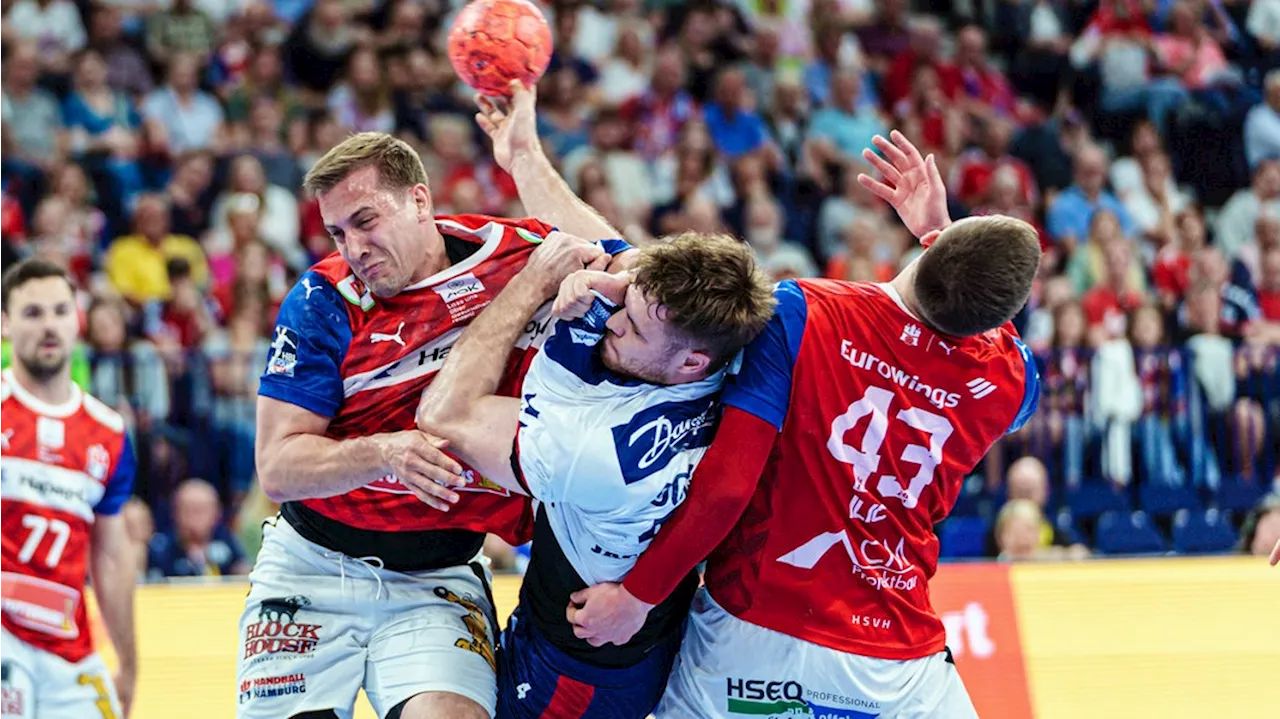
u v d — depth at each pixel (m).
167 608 8.95
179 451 12.70
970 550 12.56
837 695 5.31
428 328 5.48
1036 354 13.23
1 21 18.00
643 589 5.11
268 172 16.42
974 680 8.63
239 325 14.73
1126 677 8.62
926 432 5.27
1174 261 16.36
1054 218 16.98
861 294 5.29
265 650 5.62
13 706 7.04
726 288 4.81
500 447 5.12
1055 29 19.67
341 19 18.42
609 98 18.27
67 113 17.19
